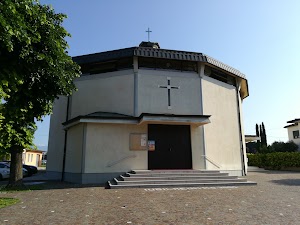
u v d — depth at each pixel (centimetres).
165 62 1691
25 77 789
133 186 1163
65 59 843
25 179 1756
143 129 1512
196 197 907
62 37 875
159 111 1582
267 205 766
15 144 1148
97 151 1426
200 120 1464
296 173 2181
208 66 1786
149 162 1483
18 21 572
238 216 634
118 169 1430
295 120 3369
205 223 573
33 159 4678
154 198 886
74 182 1470
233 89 1934
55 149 1845
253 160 3400
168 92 1622
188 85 1661
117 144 1458
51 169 1858
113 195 953
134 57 1602
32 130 1189
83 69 1770
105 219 604
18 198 892
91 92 1694
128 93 1599
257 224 564
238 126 1872
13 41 657
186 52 1647
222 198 886
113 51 1623
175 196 929
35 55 746
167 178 1274
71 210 697
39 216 631
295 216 634
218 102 1770
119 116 1474
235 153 1791
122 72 1647
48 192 1042
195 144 1562
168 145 1529
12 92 820
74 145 1545
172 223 573
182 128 1573
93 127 1447
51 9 934
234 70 1894
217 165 1633
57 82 902
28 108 952
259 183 1343
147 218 614
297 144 3431
